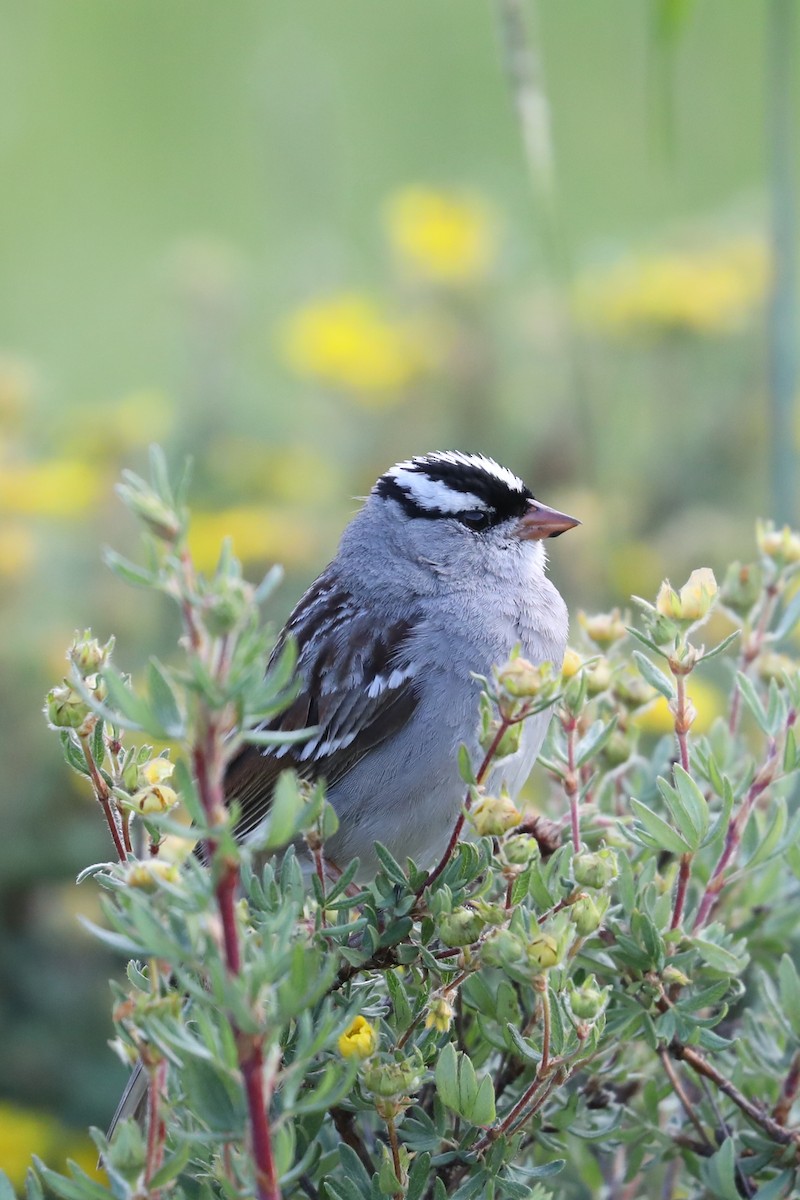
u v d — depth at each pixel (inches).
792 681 217.3
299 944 153.5
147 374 666.8
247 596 150.2
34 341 687.1
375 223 692.7
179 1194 194.1
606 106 757.3
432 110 782.5
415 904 203.8
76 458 499.5
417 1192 192.7
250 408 546.0
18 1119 324.2
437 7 824.3
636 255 596.7
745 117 729.0
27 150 796.0
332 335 534.0
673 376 529.7
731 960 205.3
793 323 345.4
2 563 428.8
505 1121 194.1
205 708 149.4
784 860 241.1
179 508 150.9
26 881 370.0
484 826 186.5
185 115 813.2
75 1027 352.2
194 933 157.5
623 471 519.8
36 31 849.5
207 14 856.9
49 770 388.5
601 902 190.7
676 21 299.3
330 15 850.8
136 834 280.2
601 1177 231.9
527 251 636.7
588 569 455.8
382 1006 209.0
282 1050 194.4
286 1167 155.9
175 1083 199.3
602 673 237.3
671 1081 214.1
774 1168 213.3
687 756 213.9
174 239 754.2
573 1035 191.6
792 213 345.1
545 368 539.8
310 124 631.8
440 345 543.5
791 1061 222.5
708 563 466.3
